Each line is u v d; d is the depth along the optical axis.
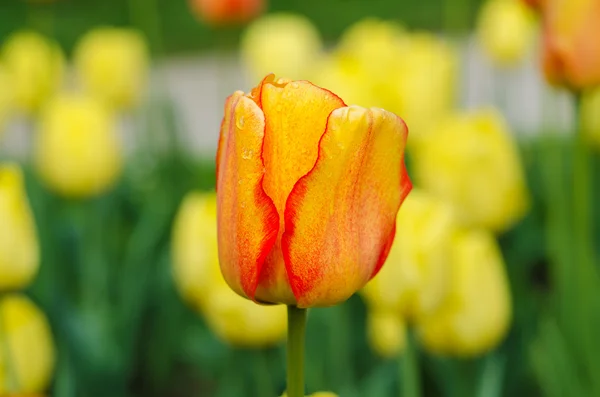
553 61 0.90
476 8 3.47
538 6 0.92
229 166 0.59
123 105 2.05
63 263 1.53
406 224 0.83
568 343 1.11
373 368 1.31
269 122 0.59
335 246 0.59
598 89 0.94
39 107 2.01
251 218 0.59
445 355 0.90
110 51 1.99
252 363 1.13
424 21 4.00
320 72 1.49
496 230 1.13
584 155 0.97
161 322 1.50
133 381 1.54
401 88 1.28
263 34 2.01
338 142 0.58
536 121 2.76
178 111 1.99
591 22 0.88
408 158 1.47
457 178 1.10
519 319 1.30
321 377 1.13
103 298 1.45
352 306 1.32
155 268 1.53
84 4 4.51
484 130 1.09
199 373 1.61
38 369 0.86
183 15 4.77
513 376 1.27
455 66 1.72
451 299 0.87
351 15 4.32
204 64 4.29
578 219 1.00
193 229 0.92
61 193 1.38
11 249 0.80
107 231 1.67
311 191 0.58
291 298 0.60
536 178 1.70
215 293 0.92
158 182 1.77
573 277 1.13
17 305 0.86
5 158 2.29
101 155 1.35
